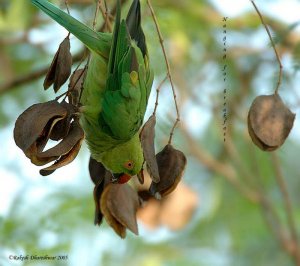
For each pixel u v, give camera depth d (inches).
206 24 547.2
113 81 353.4
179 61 533.6
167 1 527.5
